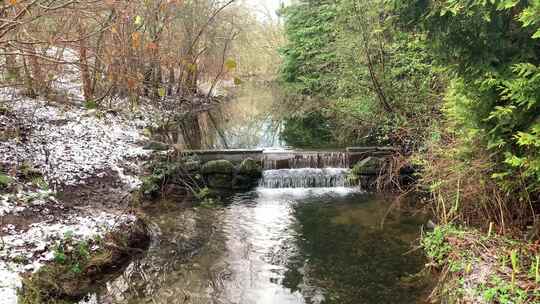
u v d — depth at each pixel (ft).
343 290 17.40
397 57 32.81
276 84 91.04
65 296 15.52
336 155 33.88
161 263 19.54
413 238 22.04
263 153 34.35
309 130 52.31
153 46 25.32
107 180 26.68
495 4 13.11
